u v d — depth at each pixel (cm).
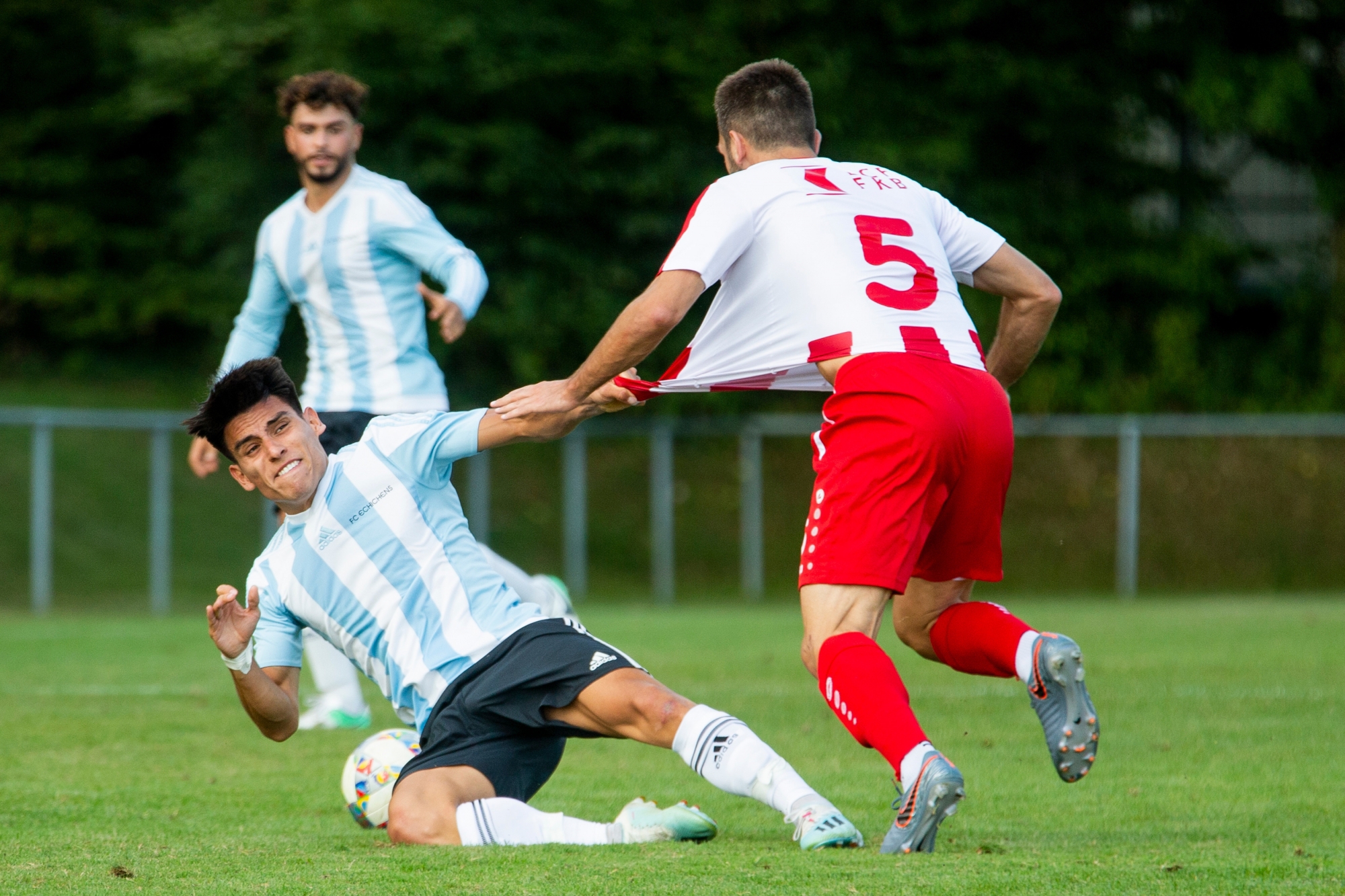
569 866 1035
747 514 5750
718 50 7150
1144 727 2077
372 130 6769
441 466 1327
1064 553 6106
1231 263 7631
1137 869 1030
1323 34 7681
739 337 1305
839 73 7188
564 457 6331
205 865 1073
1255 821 1373
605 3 7194
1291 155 7794
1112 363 7300
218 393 1290
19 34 7631
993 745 1923
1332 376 7162
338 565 1310
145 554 5503
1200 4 7469
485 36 6794
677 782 1655
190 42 6794
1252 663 2931
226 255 7050
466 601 1307
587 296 6838
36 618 4788
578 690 1241
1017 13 7575
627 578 5919
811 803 1159
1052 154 7612
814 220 1287
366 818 1338
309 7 6750
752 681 2700
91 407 6631
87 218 7506
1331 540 6228
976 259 1384
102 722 2198
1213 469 6475
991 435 1241
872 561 1191
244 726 2164
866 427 1216
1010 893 944
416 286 2127
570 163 6900
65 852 1156
